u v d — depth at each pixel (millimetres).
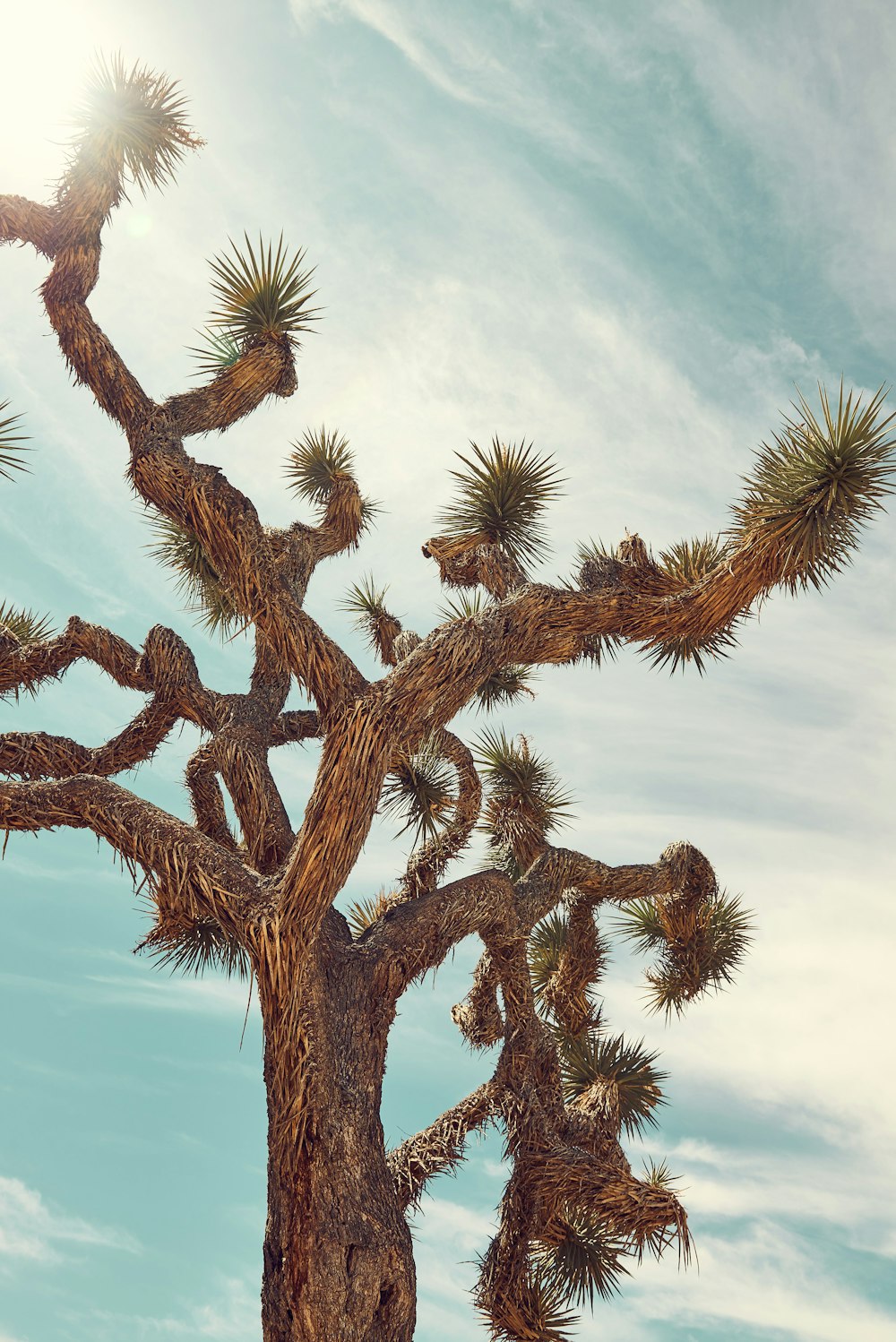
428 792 7555
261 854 6293
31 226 6023
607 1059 7215
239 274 6293
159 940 7309
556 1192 5551
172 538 8875
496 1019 6613
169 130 6188
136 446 5781
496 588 6547
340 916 5918
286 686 7410
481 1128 6234
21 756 6676
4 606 8844
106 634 7441
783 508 5359
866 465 5207
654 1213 5258
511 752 7781
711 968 7738
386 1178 5023
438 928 5793
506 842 7539
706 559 6473
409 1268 4859
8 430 5758
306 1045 4957
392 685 5219
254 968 5105
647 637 6031
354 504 8219
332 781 4984
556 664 6141
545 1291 6082
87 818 5273
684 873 7430
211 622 9117
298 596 7770
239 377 6105
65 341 6035
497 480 6922
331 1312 4586
